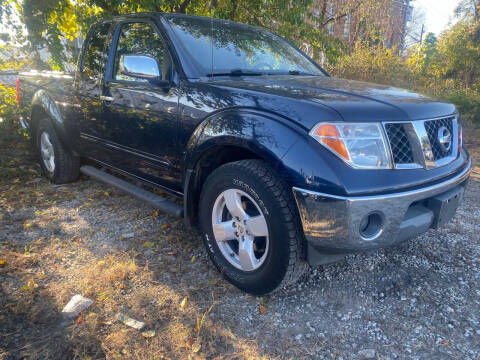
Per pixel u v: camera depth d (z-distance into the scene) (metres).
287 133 2.18
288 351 2.07
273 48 3.63
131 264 2.77
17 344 2.06
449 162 2.49
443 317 2.36
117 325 2.22
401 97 2.47
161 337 2.13
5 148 5.40
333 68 10.15
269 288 2.38
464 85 12.71
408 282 2.72
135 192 3.34
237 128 2.36
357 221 2.04
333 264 2.93
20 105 4.89
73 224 3.52
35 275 2.70
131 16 3.50
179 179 2.90
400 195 2.10
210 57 3.04
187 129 2.71
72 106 3.87
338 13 10.17
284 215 2.20
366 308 2.44
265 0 6.37
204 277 2.74
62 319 2.25
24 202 3.98
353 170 2.05
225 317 2.32
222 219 2.65
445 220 2.47
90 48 3.83
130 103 3.16
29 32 6.31
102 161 3.77
